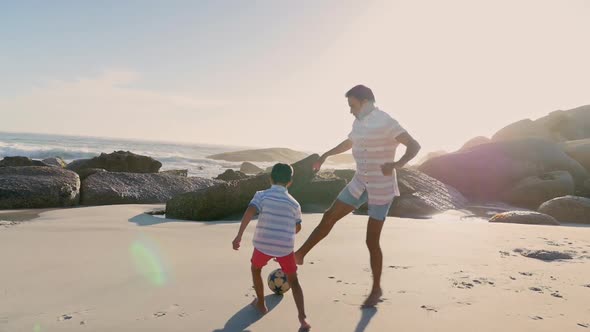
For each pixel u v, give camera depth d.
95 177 13.22
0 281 4.12
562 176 17.81
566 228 8.13
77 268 4.64
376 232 3.78
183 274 4.45
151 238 6.55
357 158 3.90
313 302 3.55
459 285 4.03
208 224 8.43
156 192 13.41
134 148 72.69
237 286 4.04
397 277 4.30
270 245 3.24
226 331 2.96
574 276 4.39
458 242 6.34
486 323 3.09
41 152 41.81
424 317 3.21
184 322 3.12
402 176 16.17
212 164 43.28
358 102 3.87
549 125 32.97
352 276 4.35
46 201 11.09
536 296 3.73
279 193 3.39
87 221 8.22
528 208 16.89
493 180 19.52
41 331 2.94
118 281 4.17
